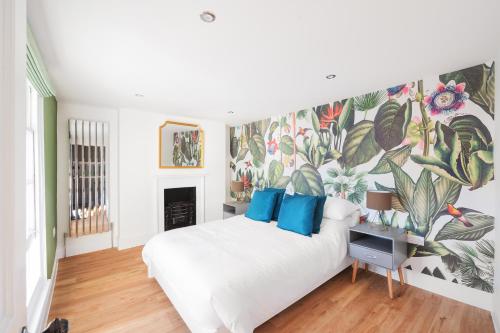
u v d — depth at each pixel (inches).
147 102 132.8
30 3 50.0
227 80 98.2
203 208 182.5
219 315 60.0
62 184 133.3
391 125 106.7
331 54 76.1
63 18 56.0
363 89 109.7
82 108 139.0
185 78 95.7
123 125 145.4
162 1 50.7
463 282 87.6
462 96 87.7
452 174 90.1
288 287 76.5
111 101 130.6
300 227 104.3
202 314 61.4
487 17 56.8
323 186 134.6
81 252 138.1
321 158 135.6
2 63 25.4
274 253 83.2
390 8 53.6
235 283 65.6
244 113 157.9
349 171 122.3
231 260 76.5
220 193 193.3
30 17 55.1
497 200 74.6
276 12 54.9
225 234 104.6
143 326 75.7
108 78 95.4
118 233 144.4
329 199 123.1
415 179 99.5
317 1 51.1
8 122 25.7
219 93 115.7
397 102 105.0
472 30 62.7
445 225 91.7
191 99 125.6
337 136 127.7
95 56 76.2
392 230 100.8
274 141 165.2
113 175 149.4
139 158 152.0
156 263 93.4
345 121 124.2
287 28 61.6
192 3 51.6
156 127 158.9
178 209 170.9
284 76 94.1
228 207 182.7
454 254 89.6
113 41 67.2
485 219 82.7
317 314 81.0
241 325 60.7
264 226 117.6
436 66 85.4
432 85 94.8
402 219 103.3
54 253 112.7
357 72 90.7
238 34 64.3
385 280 105.0
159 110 151.6
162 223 161.5
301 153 146.7
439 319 78.2
